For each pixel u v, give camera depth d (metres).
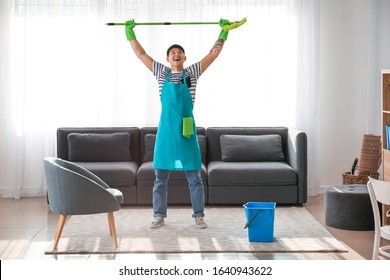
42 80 8.35
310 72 8.47
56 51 8.40
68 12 8.39
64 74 8.43
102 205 5.73
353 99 8.71
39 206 7.83
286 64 8.52
